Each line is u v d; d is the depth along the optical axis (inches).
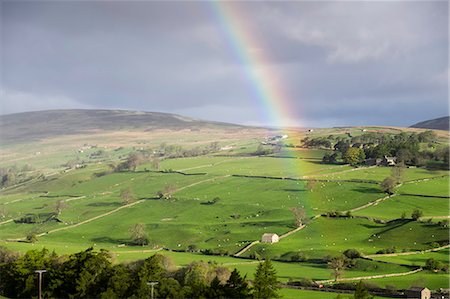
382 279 6166.3
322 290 5610.2
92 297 4869.6
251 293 4630.9
